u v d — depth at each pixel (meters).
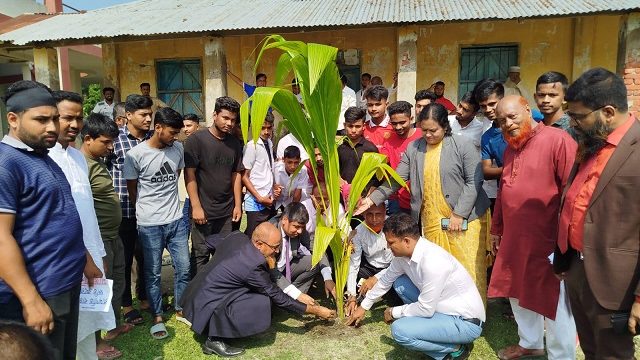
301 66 2.73
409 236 2.68
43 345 1.03
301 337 3.12
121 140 3.34
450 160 3.00
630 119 1.81
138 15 7.71
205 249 3.57
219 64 6.75
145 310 3.60
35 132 1.72
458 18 5.85
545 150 2.49
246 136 2.48
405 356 2.88
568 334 2.50
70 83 11.82
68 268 1.89
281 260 3.46
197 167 3.44
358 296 3.62
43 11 11.15
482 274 3.07
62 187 1.89
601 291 1.84
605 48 7.29
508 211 2.63
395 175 2.94
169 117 3.02
